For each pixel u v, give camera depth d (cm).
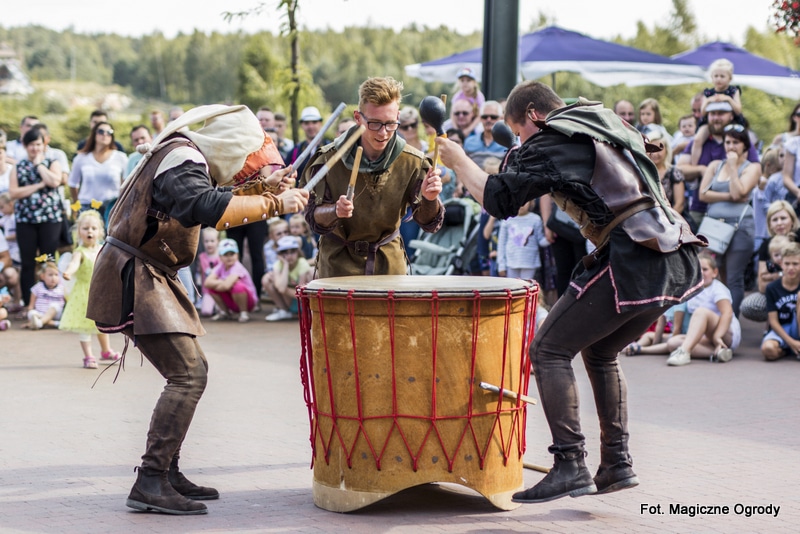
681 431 589
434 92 3753
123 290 440
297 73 1421
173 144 436
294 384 742
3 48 7000
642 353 880
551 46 1401
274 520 429
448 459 430
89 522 425
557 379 419
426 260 1006
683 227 417
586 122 411
